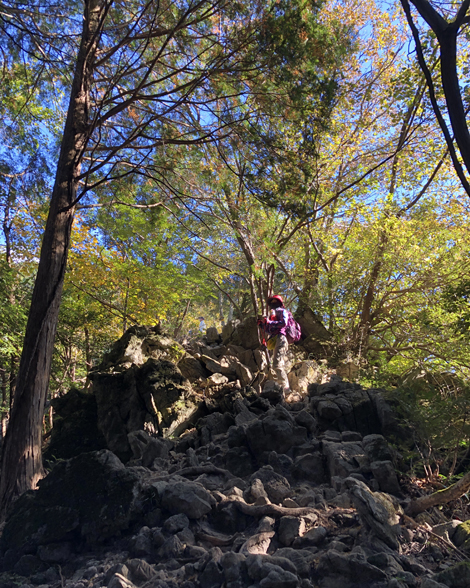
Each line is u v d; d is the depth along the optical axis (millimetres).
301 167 7293
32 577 3486
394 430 4789
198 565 3217
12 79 9211
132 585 3055
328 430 5086
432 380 7621
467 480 3457
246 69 6684
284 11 6480
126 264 12438
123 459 6375
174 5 7227
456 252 10547
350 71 12383
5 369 12469
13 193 9422
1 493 5512
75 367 14938
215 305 30375
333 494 4051
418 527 3557
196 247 14031
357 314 10820
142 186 9914
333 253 11703
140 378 7137
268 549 3420
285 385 7523
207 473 4688
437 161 12188
